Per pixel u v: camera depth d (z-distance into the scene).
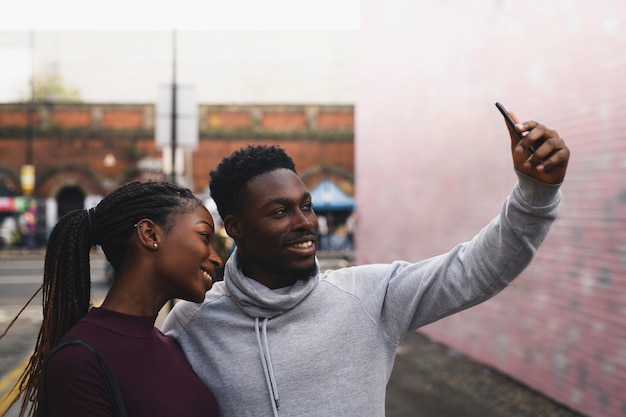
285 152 1.45
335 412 1.33
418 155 6.51
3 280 12.55
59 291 1.33
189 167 23.31
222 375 1.37
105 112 23.25
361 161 8.81
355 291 1.44
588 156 3.65
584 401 3.68
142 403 1.21
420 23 6.39
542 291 4.17
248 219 1.39
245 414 1.35
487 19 4.91
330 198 22.00
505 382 4.59
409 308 1.41
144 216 1.29
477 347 5.26
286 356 1.34
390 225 7.47
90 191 22.72
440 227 5.95
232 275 1.42
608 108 3.45
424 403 4.17
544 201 1.24
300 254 1.37
